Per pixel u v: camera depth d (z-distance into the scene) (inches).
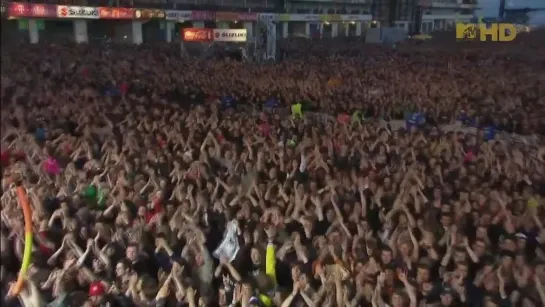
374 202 258.5
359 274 198.7
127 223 243.0
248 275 211.9
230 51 711.1
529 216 223.9
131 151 339.0
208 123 414.0
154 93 547.2
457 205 236.1
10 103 450.0
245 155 330.3
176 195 271.9
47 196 269.7
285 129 394.9
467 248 201.3
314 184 263.9
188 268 215.2
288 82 539.5
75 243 228.2
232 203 263.3
